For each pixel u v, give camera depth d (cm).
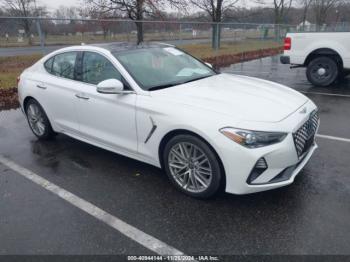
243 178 306
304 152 344
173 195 356
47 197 361
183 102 345
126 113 381
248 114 319
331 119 604
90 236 295
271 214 316
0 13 3159
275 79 1066
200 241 284
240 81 429
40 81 499
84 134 450
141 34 1480
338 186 362
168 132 344
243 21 3028
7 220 322
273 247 274
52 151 488
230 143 303
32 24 1202
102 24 1390
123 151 407
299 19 4547
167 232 297
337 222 302
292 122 322
